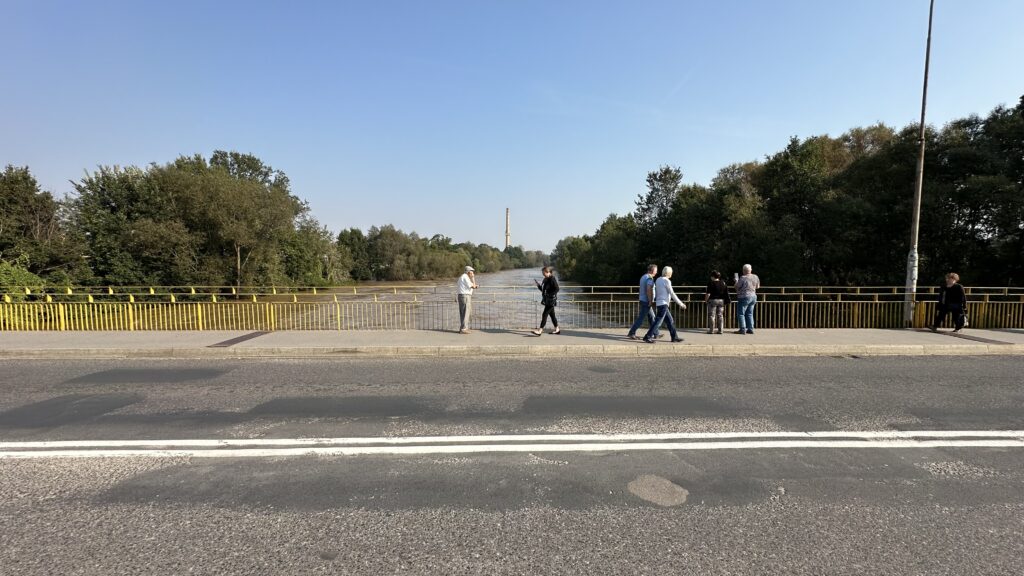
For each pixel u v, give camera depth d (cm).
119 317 1422
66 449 460
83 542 302
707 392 675
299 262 5178
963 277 2456
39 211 2852
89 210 3241
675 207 4319
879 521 328
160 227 3186
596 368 842
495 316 2086
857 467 418
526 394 665
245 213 3722
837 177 3203
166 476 400
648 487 380
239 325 1633
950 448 462
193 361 918
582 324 1616
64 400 639
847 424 533
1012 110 2512
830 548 296
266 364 888
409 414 572
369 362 905
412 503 354
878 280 2711
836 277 3000
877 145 3647
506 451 454
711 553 291
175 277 3281
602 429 516
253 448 462
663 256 4181
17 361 924
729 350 1001
